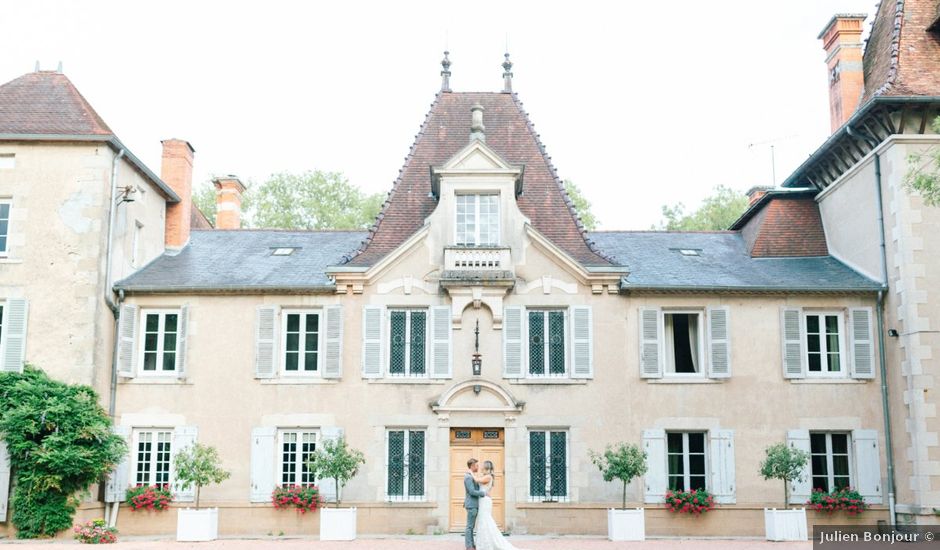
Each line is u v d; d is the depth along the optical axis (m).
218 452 22.08
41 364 21.20
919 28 23.70
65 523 20.06
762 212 26.55
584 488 21.86
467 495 17.42
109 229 22.27
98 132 22.25
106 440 20.56
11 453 20.00
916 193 21.58
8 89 23.41
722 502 21.84
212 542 19.67
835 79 26.08
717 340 22.52
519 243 22.81
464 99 26.31
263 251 25.69
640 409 22.27
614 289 22.66
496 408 22.08
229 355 22.58
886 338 22.36
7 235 21.92
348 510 20.25
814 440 22.52
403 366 22.56
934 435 20.67
